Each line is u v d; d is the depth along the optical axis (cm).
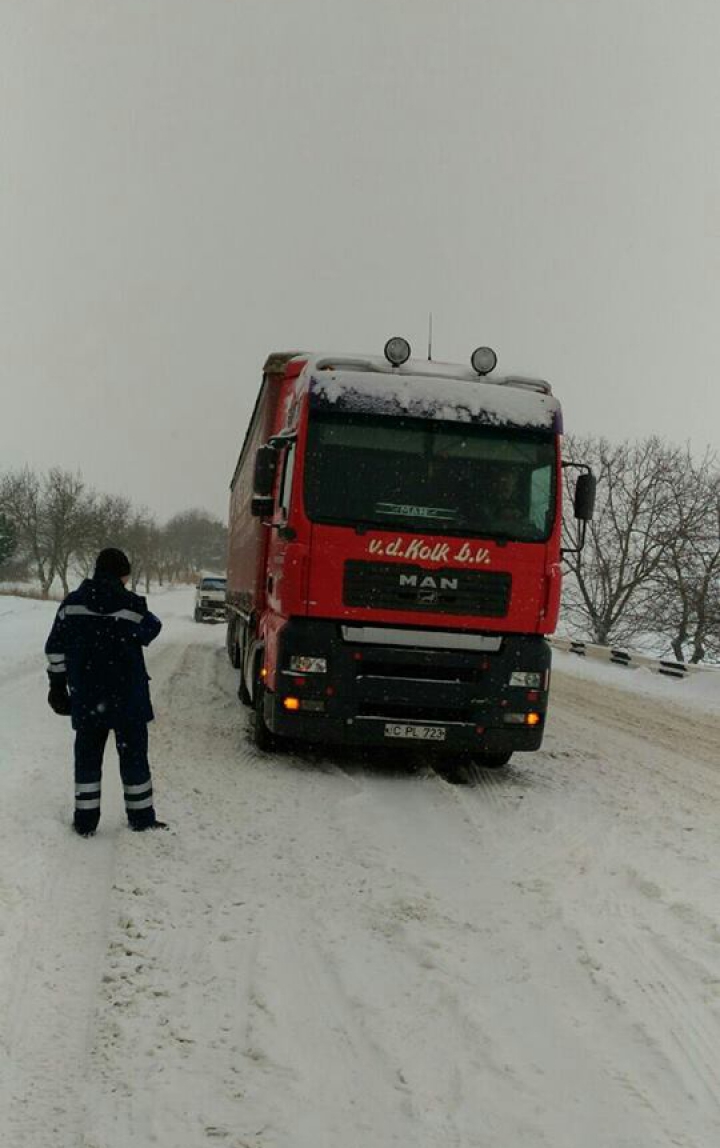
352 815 623
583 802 706
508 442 763
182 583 9881
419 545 734
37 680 1206
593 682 1905
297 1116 275
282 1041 318
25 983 352
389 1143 263
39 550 5178
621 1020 341
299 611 729
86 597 547
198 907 439
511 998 356
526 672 749
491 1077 298
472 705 742
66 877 466
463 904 458
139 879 468
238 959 384
